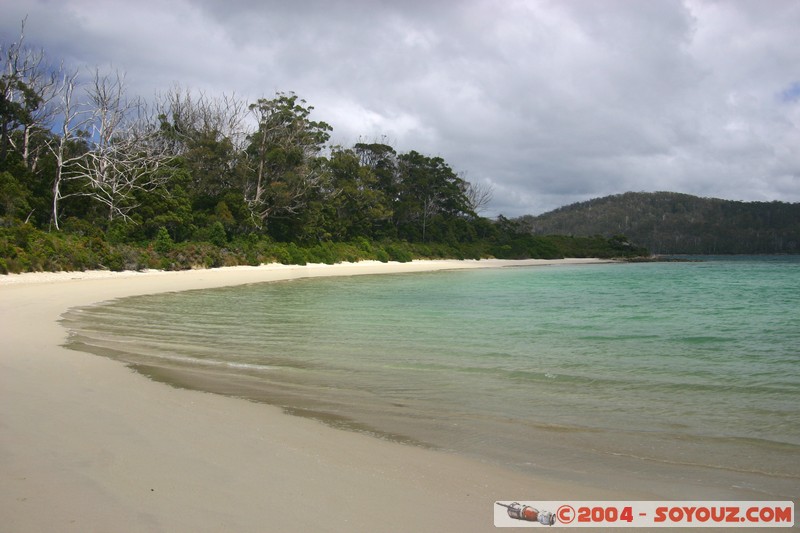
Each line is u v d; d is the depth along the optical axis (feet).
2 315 45.01
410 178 267.39
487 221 315.58
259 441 16.37
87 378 23.93
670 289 98.99
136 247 107.65
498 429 18.98
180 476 13.25
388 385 25.41
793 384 26.37
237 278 103.35
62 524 10.61
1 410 18.40
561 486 14.12
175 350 32.91
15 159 117.39
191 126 174.40
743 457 16.63
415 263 201.67
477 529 11.25
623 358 32.89
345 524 11.16
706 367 30.30
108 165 128.98
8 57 120.16
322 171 184.75
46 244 85.51
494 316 54.65
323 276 127.34
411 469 14.75
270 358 31.37
